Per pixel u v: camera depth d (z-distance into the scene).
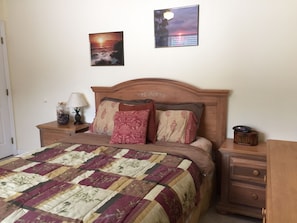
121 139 2.53
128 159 2.11
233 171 2.40
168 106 2.83
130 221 1.29
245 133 2.48
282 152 1.86
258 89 2.58
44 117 3.88
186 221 1.83
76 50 3.43
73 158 2.15
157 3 2.87
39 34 3.64
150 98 3.01
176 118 2.61
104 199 1.49
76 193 1.56
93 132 2.94
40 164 2.03
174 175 1.83
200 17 2.70
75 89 3.56
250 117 2.65
